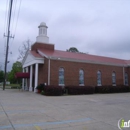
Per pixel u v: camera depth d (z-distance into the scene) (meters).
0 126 6.98
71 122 7.85
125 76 34.97
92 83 29.31
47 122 7.77
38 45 30.00
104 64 31.48
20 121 7.86
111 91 28.64
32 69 28.39
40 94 22.69
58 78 25.45
